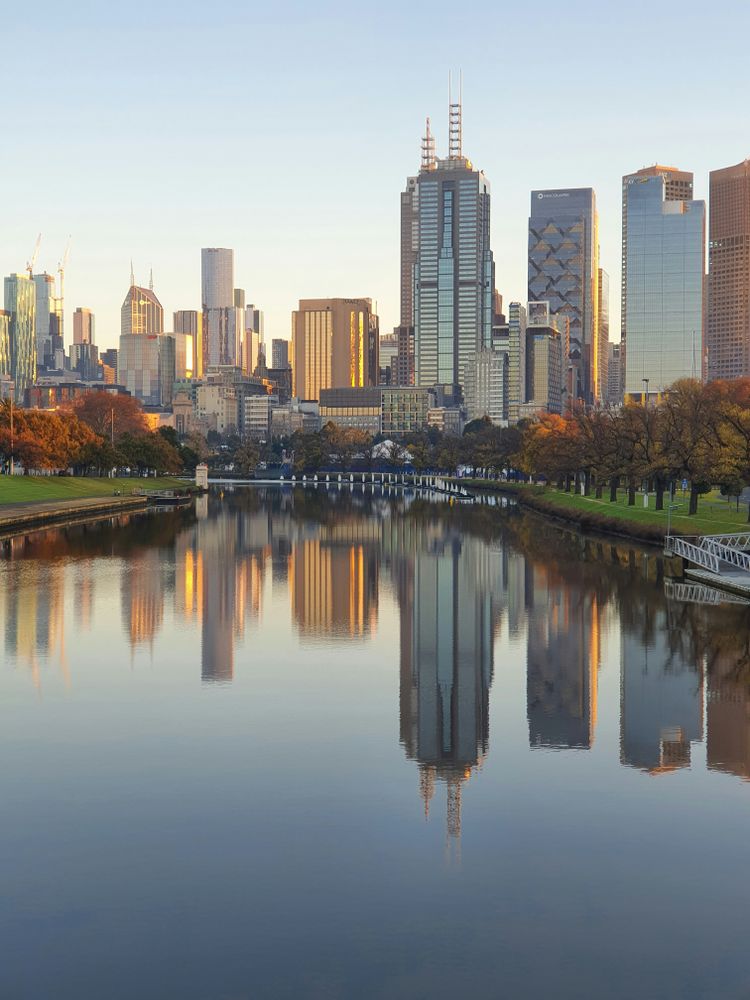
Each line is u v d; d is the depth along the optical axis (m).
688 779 33.19
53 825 29.16
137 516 161.88
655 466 123.56
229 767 34.34
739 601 69.62
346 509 189.00
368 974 21.58
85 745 36.75
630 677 47.72
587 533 129.38
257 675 48.25
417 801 31.22
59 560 95.88
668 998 20.78
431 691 45.16
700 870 26.28
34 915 23.91
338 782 32.91
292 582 81.00
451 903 24.55
